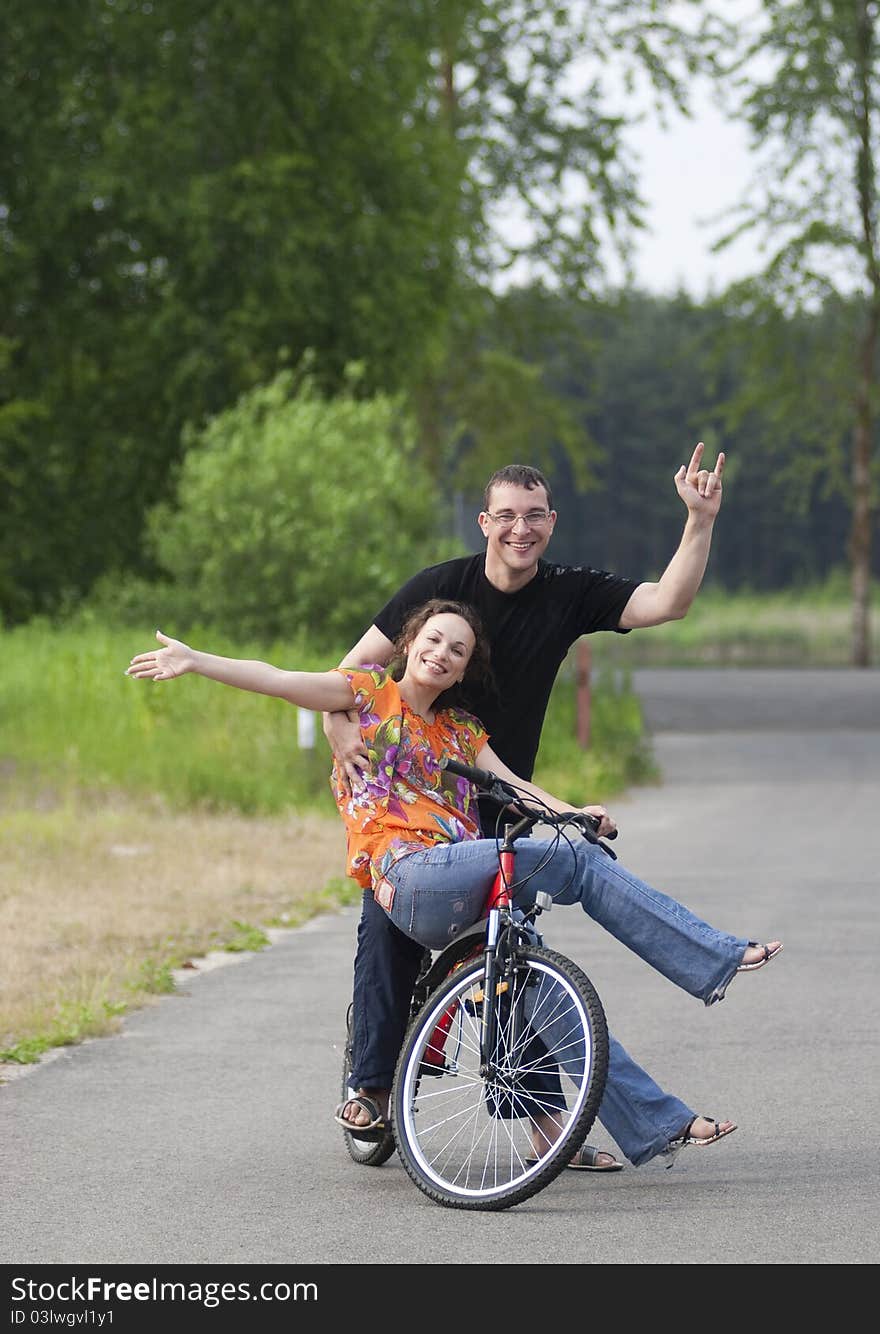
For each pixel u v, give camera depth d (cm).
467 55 10612
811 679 11375
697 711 8638
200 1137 1546
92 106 7906
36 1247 1248
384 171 8219
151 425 8162
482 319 10012
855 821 4175
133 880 3014
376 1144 1448
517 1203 1331
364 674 1421
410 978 1456
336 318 7956
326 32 7838
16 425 7994
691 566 1421
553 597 1458
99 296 8169
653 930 1383
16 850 3275
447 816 1428
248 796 4012
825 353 12281
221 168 7850
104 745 4400
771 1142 1512
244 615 5828
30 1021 1970
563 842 1407
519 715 1470
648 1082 1420
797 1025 1981
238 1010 2097
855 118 11406
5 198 8062
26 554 8106
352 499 5791
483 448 11794
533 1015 1397
